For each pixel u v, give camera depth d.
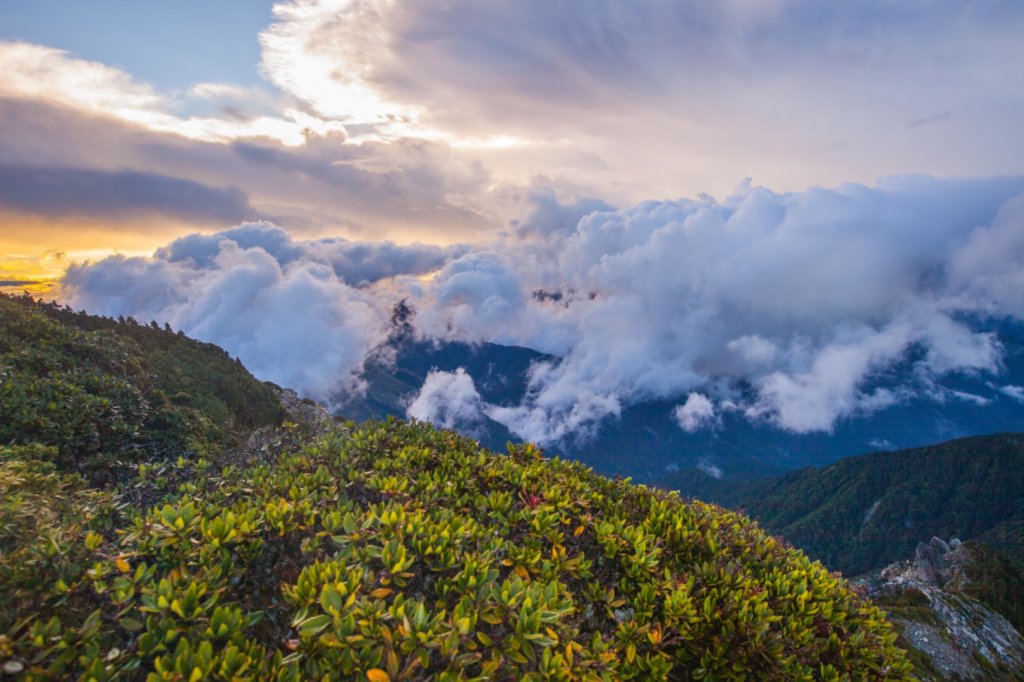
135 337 24.88
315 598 3.91
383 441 7.63
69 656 3.27
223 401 22.89
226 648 3.35
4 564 3.88
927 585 40.06
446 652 3.54
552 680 3.79
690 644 4.97
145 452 10.73
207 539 4.55
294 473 6.58
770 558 6.67
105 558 4.36
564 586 4.83
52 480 6.19
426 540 4.76
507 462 7.36
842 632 6.01
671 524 6.59
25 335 14.19
